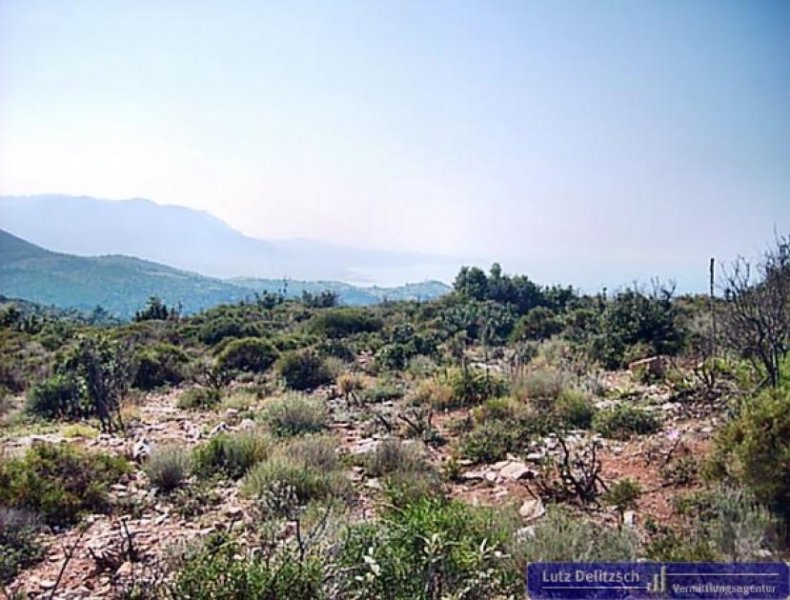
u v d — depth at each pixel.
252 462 7.14
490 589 3.54
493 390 10.94
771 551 4.07
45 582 4.30
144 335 23.30
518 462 6.90
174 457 6.87
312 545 3.87
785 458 4.43
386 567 3.32
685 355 12.95
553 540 4.06
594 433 7.98
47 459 6.27
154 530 5.33
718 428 6.33
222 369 16.86
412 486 5.90
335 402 11.96
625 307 15.59
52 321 27.83
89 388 11.64
